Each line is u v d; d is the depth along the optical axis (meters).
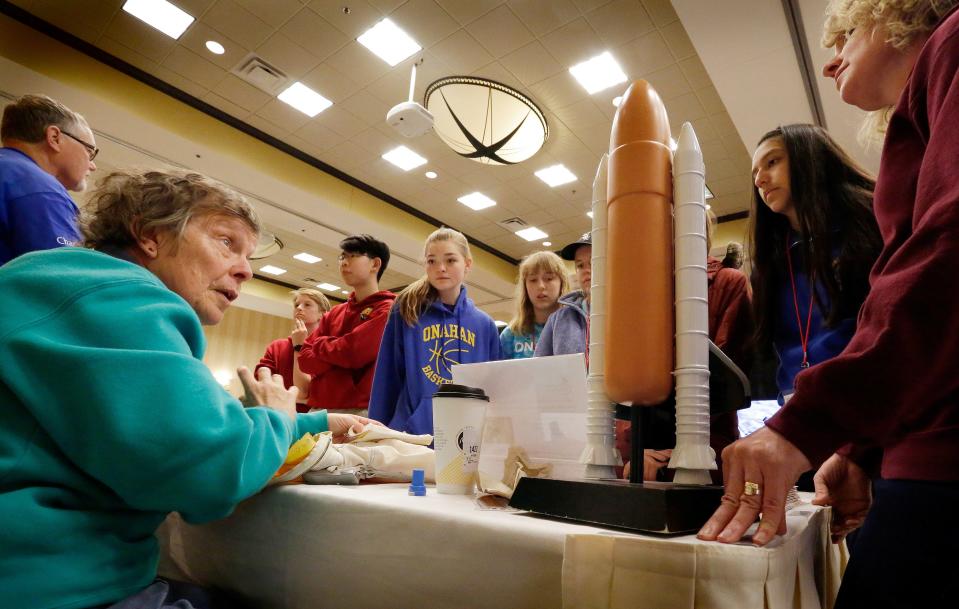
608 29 4.09
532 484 0.53
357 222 6.88
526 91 4.84
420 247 7.61
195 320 0.62
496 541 0.44
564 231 8.04
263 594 0.66
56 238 1.44
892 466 0.43
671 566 0.34
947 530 0.39
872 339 0.41
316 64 4.69
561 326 1.72
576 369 0.72
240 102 5.27
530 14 3.99
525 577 0.42
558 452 0.73
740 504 0.42
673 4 3.29
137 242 0.70
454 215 7.65
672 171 0.53
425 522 0.49
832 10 0.69
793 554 0.44
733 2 3.20
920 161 0.48
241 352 11.32
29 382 0.50
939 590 0.39
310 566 0.60
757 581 0.35
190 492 0.51
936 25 0.55
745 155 5.61
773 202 1.25
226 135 5.50
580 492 0.48
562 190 6.78
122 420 0.48
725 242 7.03
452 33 4.23
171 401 0.50
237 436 0.54
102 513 0.54
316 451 0.75
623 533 0.42
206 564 0.75
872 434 0.43
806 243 1.18
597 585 0.36
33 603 0.47
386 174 6.61
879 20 0.60
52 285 0.55
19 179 1.43
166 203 0.70
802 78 3.74
